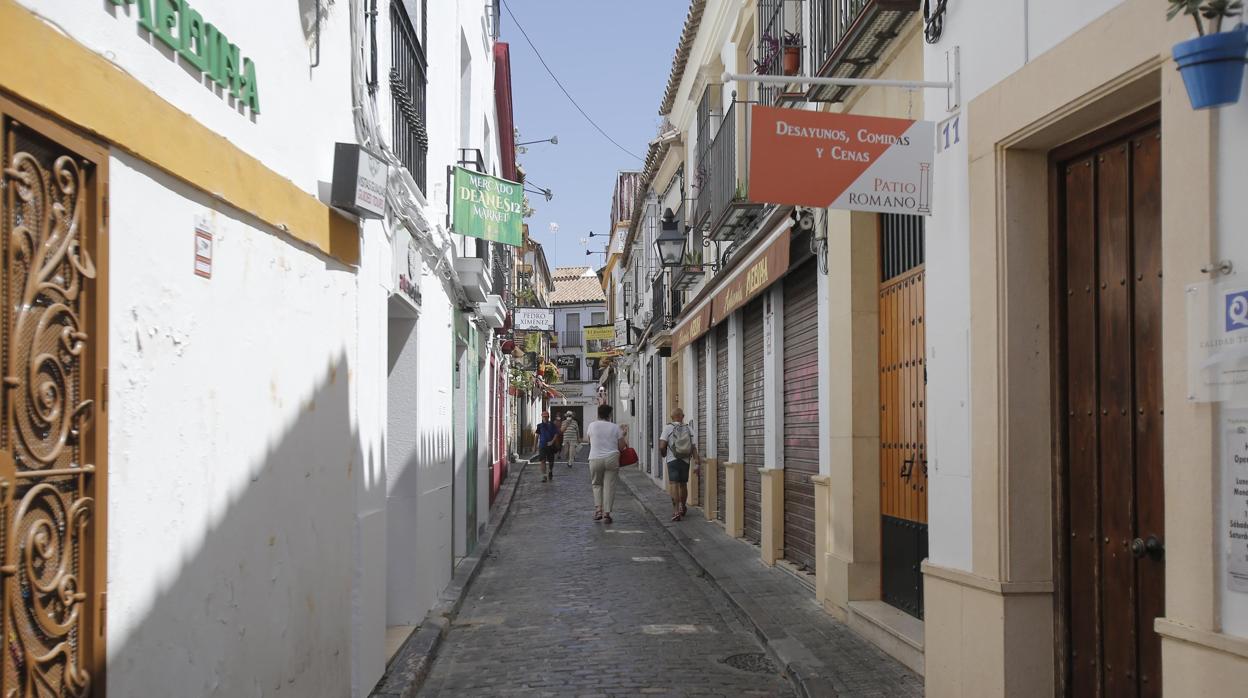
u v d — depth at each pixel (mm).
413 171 8047
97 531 2799
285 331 4562
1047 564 4773
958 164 5270
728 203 11281
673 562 12531
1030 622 4742
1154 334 4113
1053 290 4828
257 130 4246
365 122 6078
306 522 4848
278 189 4445
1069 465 4738
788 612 8461
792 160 5102
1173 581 3525
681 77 18328
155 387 3201
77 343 2756
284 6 4621
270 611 4285
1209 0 3078
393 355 8086
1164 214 3600
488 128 16109
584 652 7531
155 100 3186
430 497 8695
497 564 12461
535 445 46625
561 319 75062
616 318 45156
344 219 5578
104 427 2855
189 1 3535
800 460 10391
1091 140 4559
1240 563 3221
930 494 5652
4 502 2381
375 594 6285
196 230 3545
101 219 2865
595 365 71750
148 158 3119
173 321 3340
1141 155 4254
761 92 10656
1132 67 3801
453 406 10680
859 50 7160
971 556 5105
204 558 3568
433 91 9086
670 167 21672
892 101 7172
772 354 11336
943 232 5445
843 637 7438
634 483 26609
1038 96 4477
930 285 5629
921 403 7020
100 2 2867
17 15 2449
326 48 5359
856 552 7871
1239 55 3010
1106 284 4465
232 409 3873
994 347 4852
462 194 9617
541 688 6535
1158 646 4066
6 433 2408
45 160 2611
